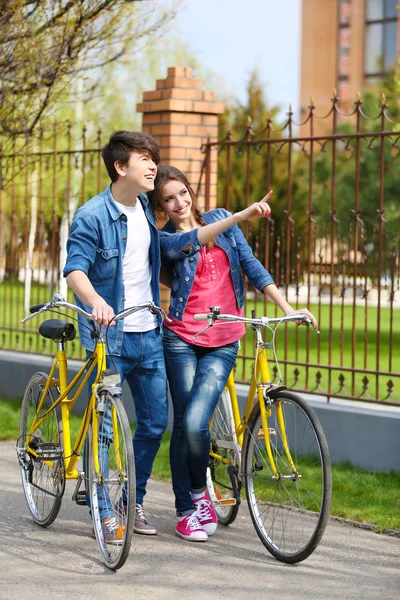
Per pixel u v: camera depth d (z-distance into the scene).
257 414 4.60
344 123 19.12
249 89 21.44
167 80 7.49
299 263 6.80
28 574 4.16
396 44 30.28
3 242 9.73
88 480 4.50
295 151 20.89
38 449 4.87
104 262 4.58
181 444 4.80
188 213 4.80
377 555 4.56
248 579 4.14
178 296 4.78
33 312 4.48
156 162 4.64
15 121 7.89
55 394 4.89
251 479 4.66
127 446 4.14
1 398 8.75
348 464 6.31
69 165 8.27
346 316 18.36
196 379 4.71
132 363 4.70
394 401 6.26
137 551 4.55
